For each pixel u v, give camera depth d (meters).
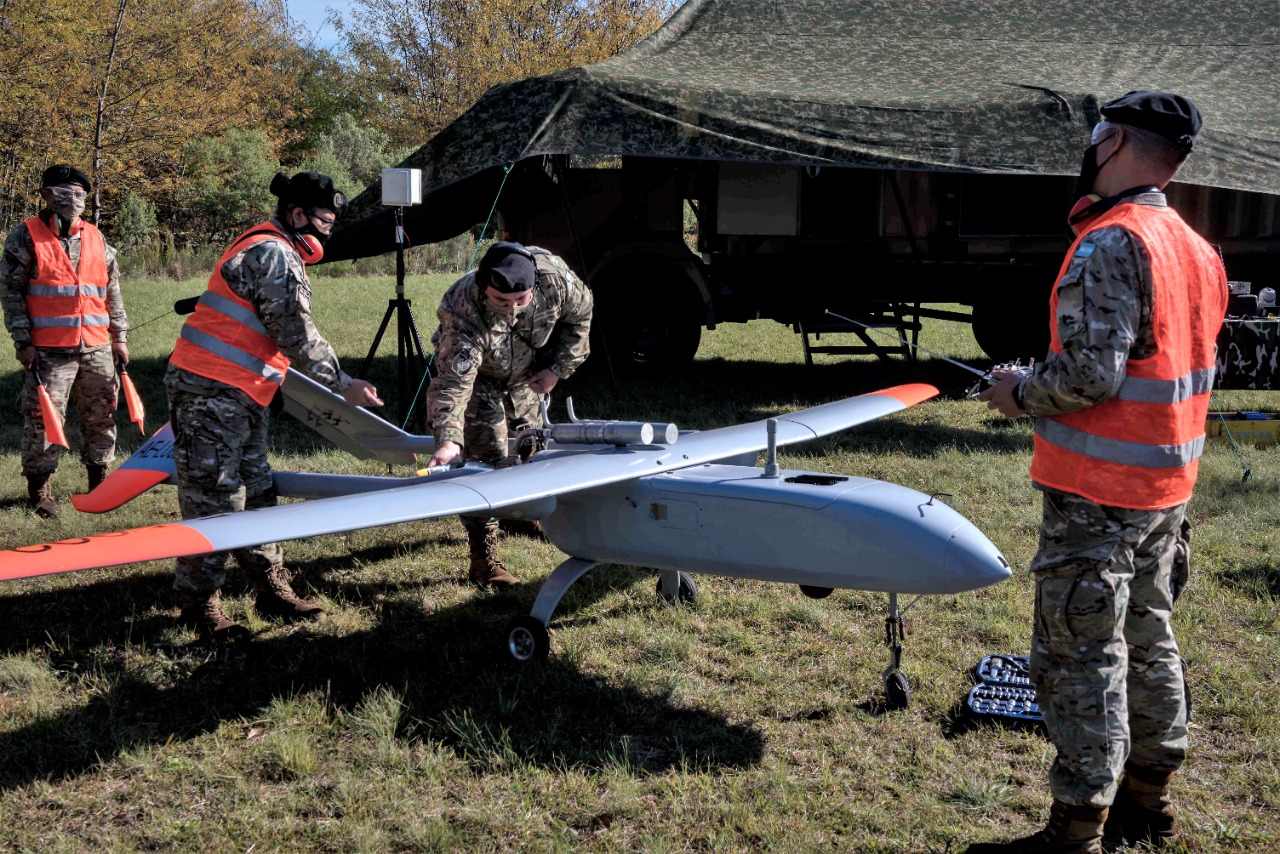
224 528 2.86
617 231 10.71
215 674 3.79
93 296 5.94
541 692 3.70
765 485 3.54
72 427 7.97
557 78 8.36
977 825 2.85
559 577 3.96
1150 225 2.38
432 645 4.11
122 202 26.12
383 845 2.75
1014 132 8.25
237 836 2.80
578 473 3.54
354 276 23.88
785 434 4.23
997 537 5.37
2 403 8.86
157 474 4.46
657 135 8.12
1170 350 2.38
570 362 4.59
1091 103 8.32
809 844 2.73
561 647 4.07
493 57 34.88
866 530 3.26
